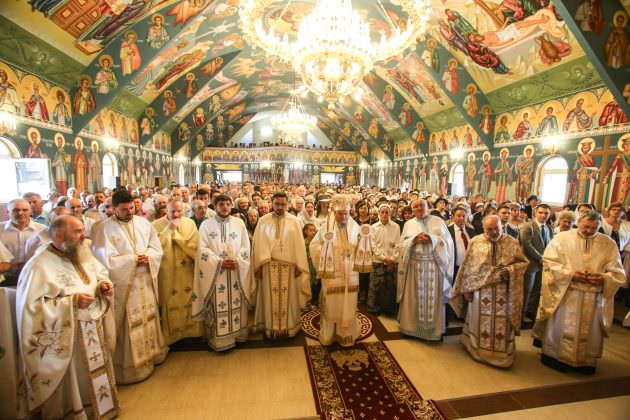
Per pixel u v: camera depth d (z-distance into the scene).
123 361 3.11
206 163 28.19
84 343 2.45
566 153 8.70
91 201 6.25
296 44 5.71
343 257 3.92
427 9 5.02
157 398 2.95
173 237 3.83
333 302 3.95
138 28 8.23
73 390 2.39
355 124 24.31
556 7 6.06
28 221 3.42
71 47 7.51
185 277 3.97
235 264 3.75
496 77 10.08
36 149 7.33
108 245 3.05
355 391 3.11
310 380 3.28
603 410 2.89
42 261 2.33
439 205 6.80
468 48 9.60
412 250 4.21
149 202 7.08
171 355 3.74
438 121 15.57
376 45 5.77
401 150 21.30
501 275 3.47
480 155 12.73
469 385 3.24
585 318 3.39
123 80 8.80
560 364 3.53
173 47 10.08
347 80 5.83
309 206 6.16
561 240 3.58
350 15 5.32
